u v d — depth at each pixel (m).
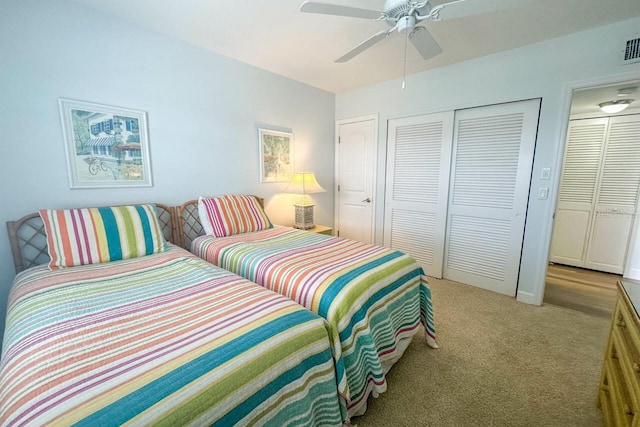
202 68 2.57
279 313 1.15
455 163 3.08
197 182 2.66
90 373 0.79
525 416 1.43
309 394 1.04
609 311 2.55
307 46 2.50
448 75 2.97
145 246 1.97
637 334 1.01
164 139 2.40
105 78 2.05
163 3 1.88
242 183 3.03
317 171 3.89
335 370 1.23
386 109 3.53
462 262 3.17
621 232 3.44
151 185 2.37
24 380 0.77
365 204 3.91
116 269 1.67
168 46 2.34
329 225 4.20
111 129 2.11
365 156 3.82
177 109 2.46
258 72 3.02
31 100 1.79
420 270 1.98
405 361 1.85
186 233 2.61
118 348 0.90
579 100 2.93
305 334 1.08
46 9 1.79
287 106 3.37
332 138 4.06
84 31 1.94
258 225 2.78
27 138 1.79
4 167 1.74
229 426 0.77
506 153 2.73
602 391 1.42
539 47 2.42
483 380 1.68
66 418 0.64
